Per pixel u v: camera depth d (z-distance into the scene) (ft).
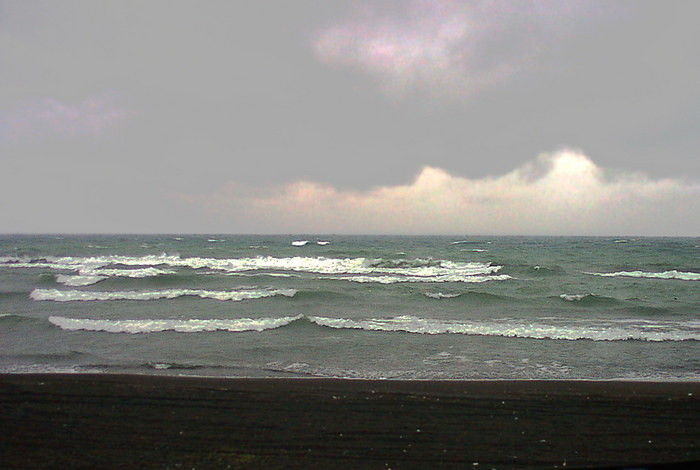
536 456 16.01
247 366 28.45
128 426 17.99
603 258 130.31
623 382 24.95
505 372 27.55
